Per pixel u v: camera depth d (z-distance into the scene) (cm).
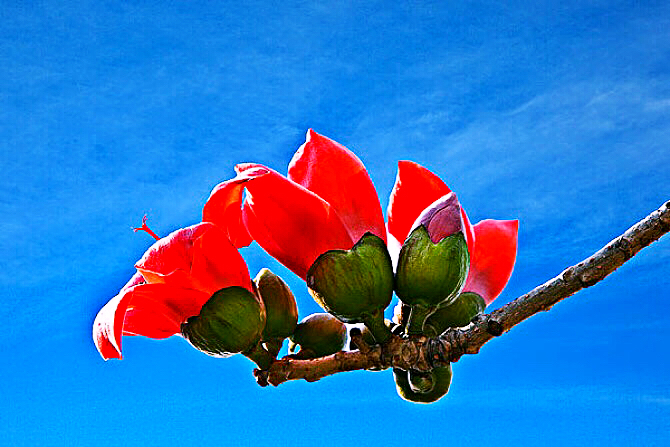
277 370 56
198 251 55
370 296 56
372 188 58
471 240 58
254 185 56
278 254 57
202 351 56
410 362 56
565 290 54
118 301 54
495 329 55
